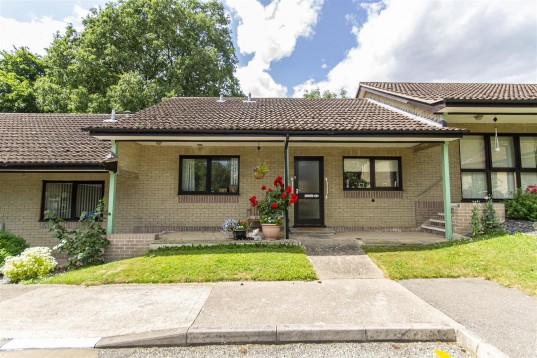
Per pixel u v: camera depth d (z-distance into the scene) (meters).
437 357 3.20
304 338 3.56
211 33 24.52
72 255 7.32
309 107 11.35
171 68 22.25
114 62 20.36
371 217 10.11
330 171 10.20
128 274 5.79
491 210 7.92
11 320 3.98
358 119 9.00
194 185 10.27
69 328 3.74
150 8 21.67
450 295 4.67
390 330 3.57
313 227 9.97
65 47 20.52
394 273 5.72
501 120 9.92
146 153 10.08
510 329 3.52
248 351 3.37
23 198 9.45
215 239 7.92
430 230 9.31
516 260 5.88
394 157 10.39
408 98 9.80
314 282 5.40
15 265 6.39
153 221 9.92
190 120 8.74
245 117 9.25
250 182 10.14
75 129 10.76
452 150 10.24
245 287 5.16
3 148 8.80
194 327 3.67
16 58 26.16
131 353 3.33
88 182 9.87
